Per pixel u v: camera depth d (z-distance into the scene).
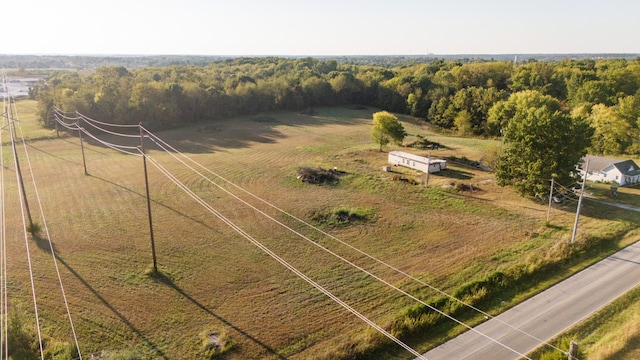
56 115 75.12
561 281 29.55
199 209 42.31
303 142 74.88
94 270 30.56
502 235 37.41
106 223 38.62
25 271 30.16
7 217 39.44
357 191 49.00
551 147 44.03
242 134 80.44
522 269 30.00
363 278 30.09
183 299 27.31
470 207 44.22
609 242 35.66
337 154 66.19
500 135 81.25
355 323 24.95
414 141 77.06
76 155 62.53
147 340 23.38
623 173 53.19
